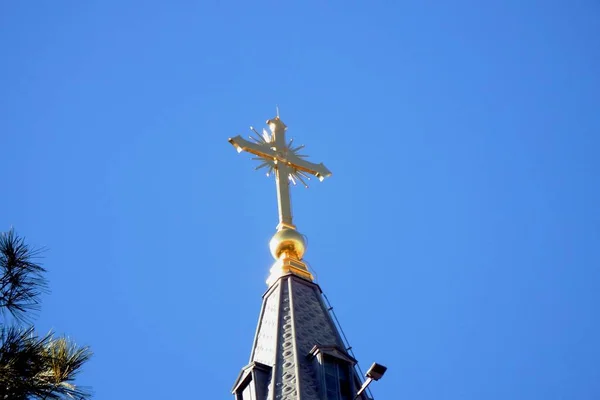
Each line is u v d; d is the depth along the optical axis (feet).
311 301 167.12
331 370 148.25
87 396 75.97
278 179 185.57
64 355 77.15
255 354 157.07
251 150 186.60
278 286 169.27
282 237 176.65
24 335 75.72
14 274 75.92
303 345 153.28
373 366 132.16
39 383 74.79
